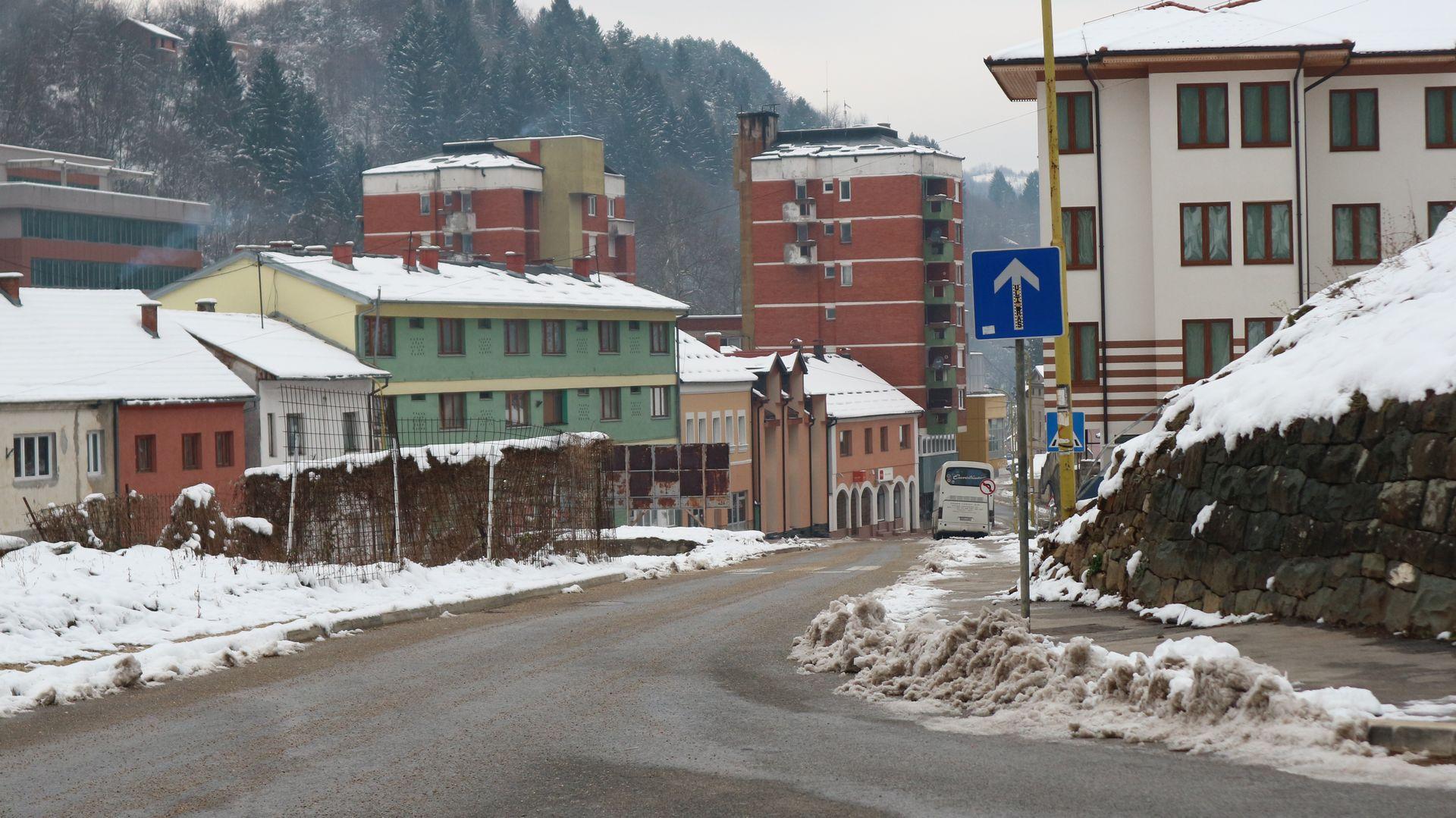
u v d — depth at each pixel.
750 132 128.25
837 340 123.44
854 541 61.75
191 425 57.69
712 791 8.40
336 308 68.81
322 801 8.47
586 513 31.08
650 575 30.69
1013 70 51.06
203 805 8.45
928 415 123.62
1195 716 9.18
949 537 74.06
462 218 130.75
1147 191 50.66
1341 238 51.03
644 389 84.62
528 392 77.19
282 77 177.62
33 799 8.74
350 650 16.53
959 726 10.28
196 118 184.50
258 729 11.10
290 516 25.80
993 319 13.85
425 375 71.19
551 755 9.70
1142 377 50.69
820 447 101.69
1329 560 13.19
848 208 122.75
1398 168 50.78
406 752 9.97
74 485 53.41
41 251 119.94
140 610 17.91
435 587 23.69
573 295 81.06
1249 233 49.84
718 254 191.00
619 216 144.25
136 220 129.38
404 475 27.80
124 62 181.38
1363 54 49.75
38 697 12.52
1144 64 50.34
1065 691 10.41
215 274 71.38
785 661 14.55
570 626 18.75
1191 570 15.53
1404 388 12.83
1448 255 16.25
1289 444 14.19
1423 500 12.09
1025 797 7.90
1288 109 49.78
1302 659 11.21
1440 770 7.87
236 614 18.67
